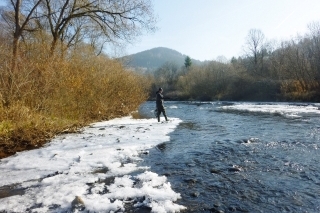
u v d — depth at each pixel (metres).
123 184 5.32
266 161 6.98
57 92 13.04
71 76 14.33
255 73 58.41
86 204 4.34
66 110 13.94
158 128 13.05
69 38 22.38
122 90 20.97
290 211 4.13
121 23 18.86
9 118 10.22
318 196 4.68
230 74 53.94
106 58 20.88
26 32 18.61
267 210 4.17
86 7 18.02
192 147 8.80
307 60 40.91
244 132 11.80
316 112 20.33
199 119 17.88
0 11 20.88
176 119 17.62
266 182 5.42
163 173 6.07
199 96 56.53
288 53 45.28
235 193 4.86
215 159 7.27
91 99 16.11
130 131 11.99
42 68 12.63
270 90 44.38
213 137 10.65
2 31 20.00
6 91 11.08
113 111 19.42
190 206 4.32
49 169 6.40
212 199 4.59
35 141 9.45
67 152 7.94
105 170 6.32
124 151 8.04
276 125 13.85
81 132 11.84
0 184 5.46
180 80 68.06
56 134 11.20
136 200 4.57
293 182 5.41
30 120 10.64
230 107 30.36
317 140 9.59
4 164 6.81
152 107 34.28
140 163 6.92
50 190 5.05
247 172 6.09
